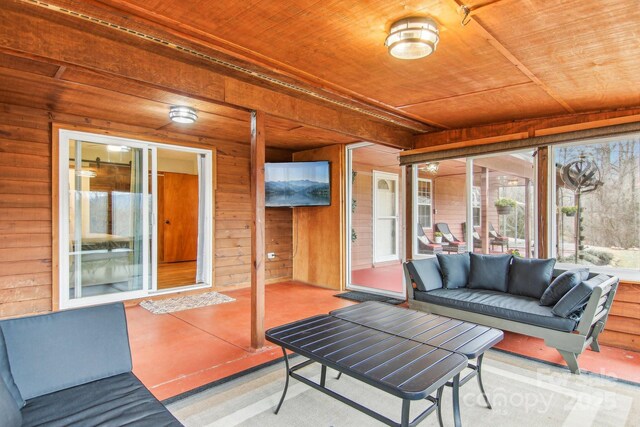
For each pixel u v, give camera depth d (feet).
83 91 10.83
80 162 13.92
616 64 8.36
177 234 28.48
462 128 14.55
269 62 8.56
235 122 14.44
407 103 11.47
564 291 9.82
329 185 18.80
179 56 8.33
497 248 14.42
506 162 14.07
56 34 6.84
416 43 6.73
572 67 8.58
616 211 11.40
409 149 16.03
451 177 19.12
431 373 5.65
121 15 6.51
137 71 7.88
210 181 17.72
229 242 18.40
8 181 12.24
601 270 11.55
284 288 18.83
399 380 5.40
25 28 6.51
